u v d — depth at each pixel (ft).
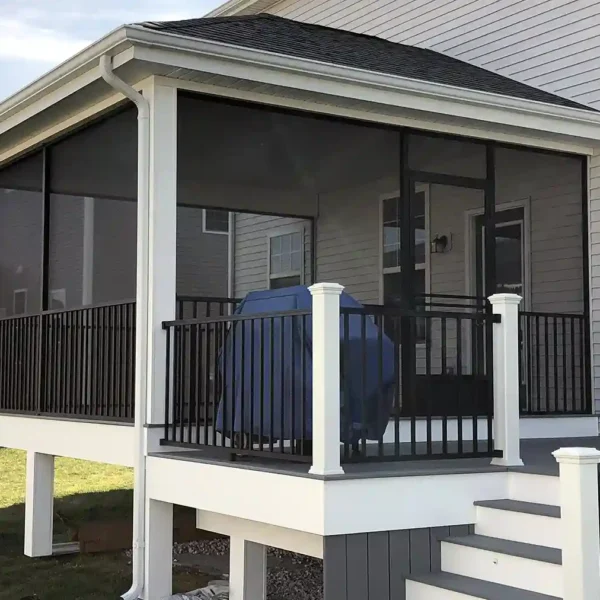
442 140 25.13
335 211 28.84
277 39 24.80
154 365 20.29
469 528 16.78
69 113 24.02
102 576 25.89
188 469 18.94
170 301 20.57
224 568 27.73
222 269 25.73
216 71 19.90
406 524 15.99
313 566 29.01
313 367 15.65
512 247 27.91
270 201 27.53
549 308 28.22
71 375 24.67
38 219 28.07
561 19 30.48
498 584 15.28
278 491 16.26
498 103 23.89
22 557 28.48
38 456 27.68
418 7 36.01
